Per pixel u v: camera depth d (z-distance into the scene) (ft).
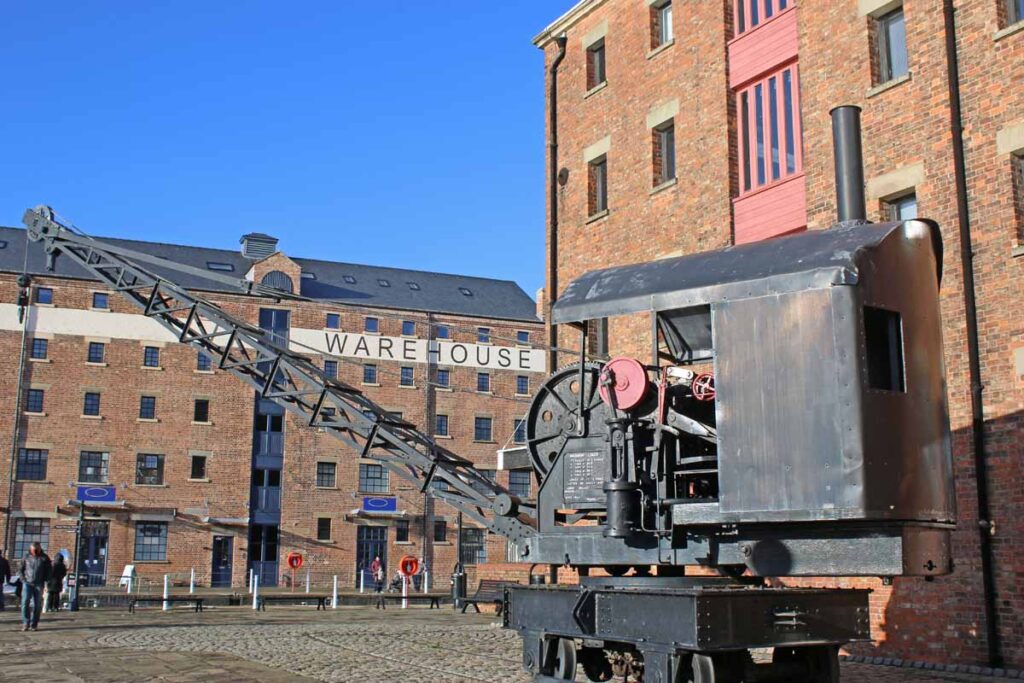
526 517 36.32
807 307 24.09
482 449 162.81
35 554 63.10
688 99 57.62
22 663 42.88
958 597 39.88
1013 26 40.88
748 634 24.48
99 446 142.00
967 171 42.16
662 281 27.27
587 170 65.16
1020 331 39.34
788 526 24.64
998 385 39.88
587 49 66.85
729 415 24.86
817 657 27.14
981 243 41.27
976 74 42.29
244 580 145.89
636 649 27.73
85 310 144.66
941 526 24.41
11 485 136.05
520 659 43.93
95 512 139.85
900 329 24.47
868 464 22.88
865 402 23.18
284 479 151.84
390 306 163.43
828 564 23.91
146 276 50.98
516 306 179.63
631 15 62.90
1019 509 38.47
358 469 156.35
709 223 54.95
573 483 29.27
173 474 144.97
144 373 146.00
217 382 149.69
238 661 43.42
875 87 46.21
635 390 27.30
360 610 89.97
